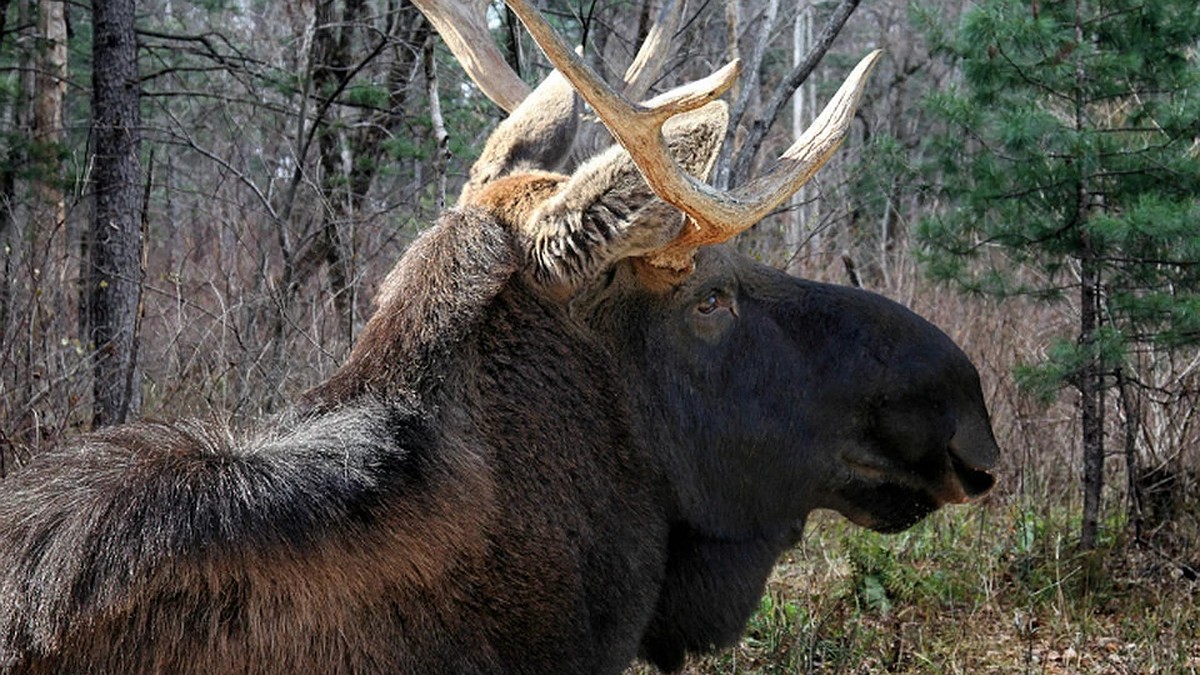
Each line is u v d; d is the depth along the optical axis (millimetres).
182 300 9562
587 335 4445
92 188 10703
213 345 9711
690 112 4141
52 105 15961
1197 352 10062
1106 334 9039
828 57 28609
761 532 4863
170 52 19469
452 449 4145
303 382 9234
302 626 3830
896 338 4809
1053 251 9414
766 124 9453
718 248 4656
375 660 3906
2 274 9438
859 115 26297
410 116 13805
